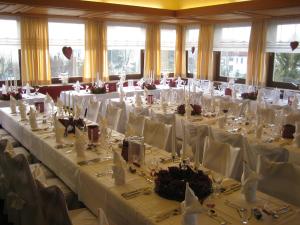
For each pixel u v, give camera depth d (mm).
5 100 7211
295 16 7977
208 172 2928
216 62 10453
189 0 9516
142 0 9203
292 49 7953
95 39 9477
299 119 5105
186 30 11047
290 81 8594
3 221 3490
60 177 3566
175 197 2373
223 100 6773
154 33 10578
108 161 3244
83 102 7500
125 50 10406
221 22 9844
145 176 2852
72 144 3834
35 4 6801
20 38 8398
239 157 3346
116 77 10367
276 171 2785
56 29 8945
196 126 4422
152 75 10625
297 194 2635
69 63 9461
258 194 2529
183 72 11344
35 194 2529
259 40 8844
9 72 8578
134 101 7234
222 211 2252
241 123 5191
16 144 5145
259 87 8617
